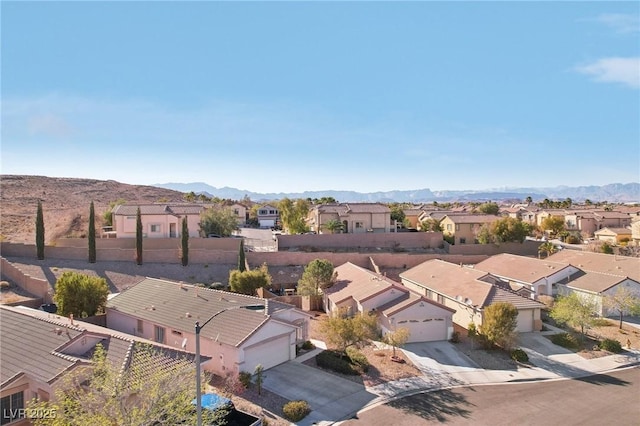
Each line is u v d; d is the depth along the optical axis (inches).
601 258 2213.3
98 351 815.7
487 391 1141.7
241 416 898.1
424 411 1022.4
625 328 1665.8
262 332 1212.5
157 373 794.2
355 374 1216.2
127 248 2330.2
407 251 2866.6
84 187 5324.8
